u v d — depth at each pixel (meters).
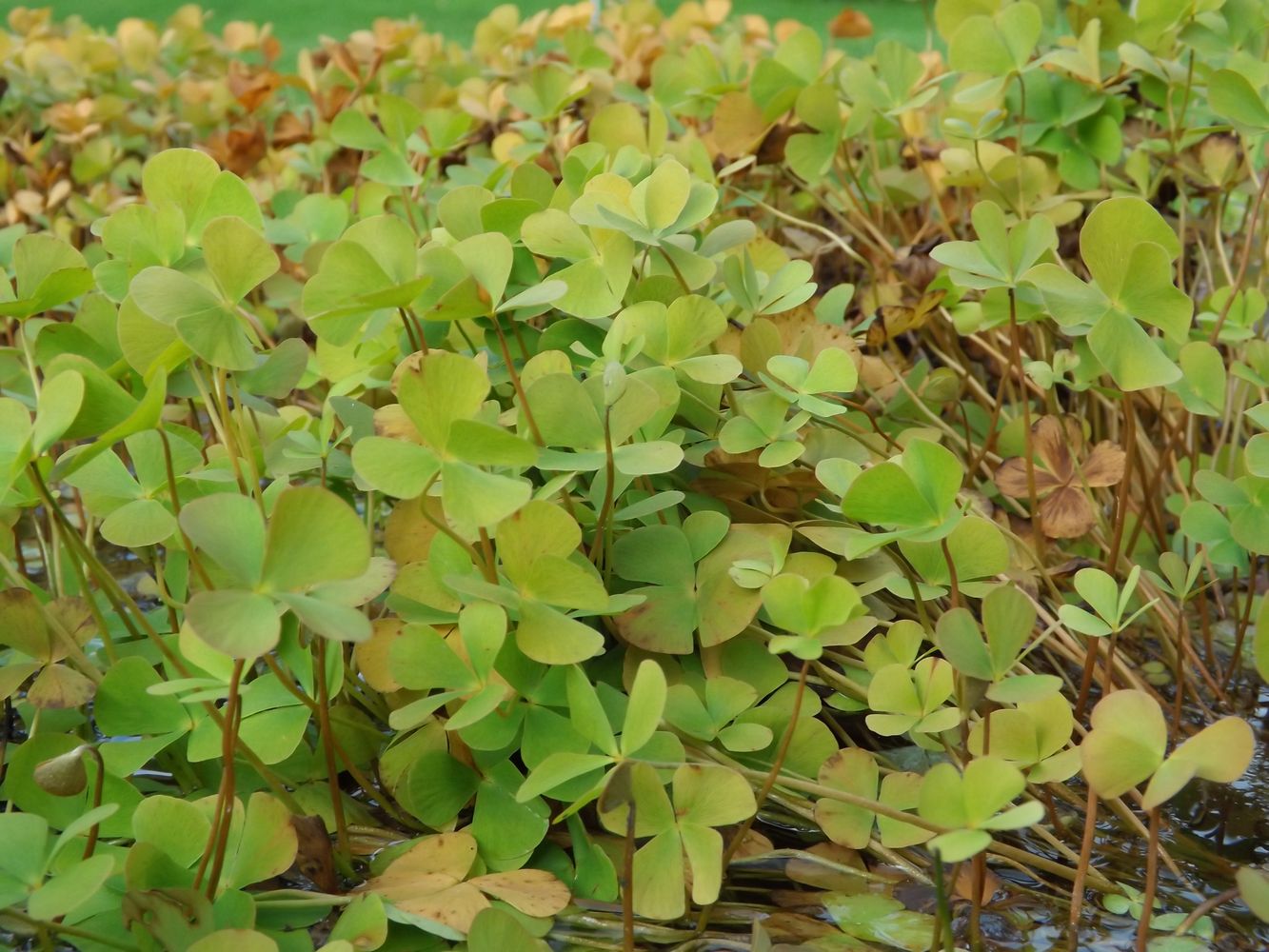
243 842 1.01
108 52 1.96
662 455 1.02
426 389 0.98
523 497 0.97
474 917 0.99
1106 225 1.03
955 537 1.06
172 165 1.07
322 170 1.55
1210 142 1.24
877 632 1.12
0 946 1.01
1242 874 0.95
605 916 1.02
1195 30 1.21
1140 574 1.17
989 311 1.18
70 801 1.03
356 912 1.00
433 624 1.05
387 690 1.06
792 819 1.07
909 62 1.28
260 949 0.96
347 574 0.94
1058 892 1.03
